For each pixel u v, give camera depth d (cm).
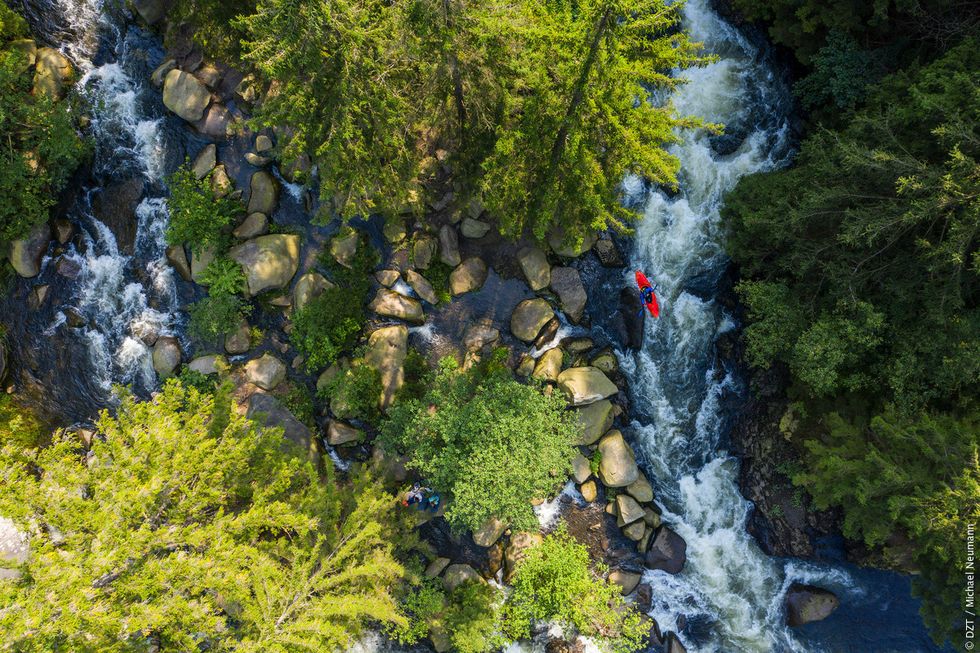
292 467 1631
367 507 1722
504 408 1800
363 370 2086
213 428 1616
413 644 2100
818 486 1759
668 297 2184
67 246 2212
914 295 1596
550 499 2169
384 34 1330
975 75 1435
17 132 2017
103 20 2183
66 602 1073
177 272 2202
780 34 2027
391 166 1698
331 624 1455
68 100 2153
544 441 1795
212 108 2153
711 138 2191
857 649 2084
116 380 2209
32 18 2158
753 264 1955
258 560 1413
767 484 2095
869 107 1770
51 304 2211
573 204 1694
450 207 2134
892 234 1576
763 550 2153
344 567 1644
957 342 1542
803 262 1717
